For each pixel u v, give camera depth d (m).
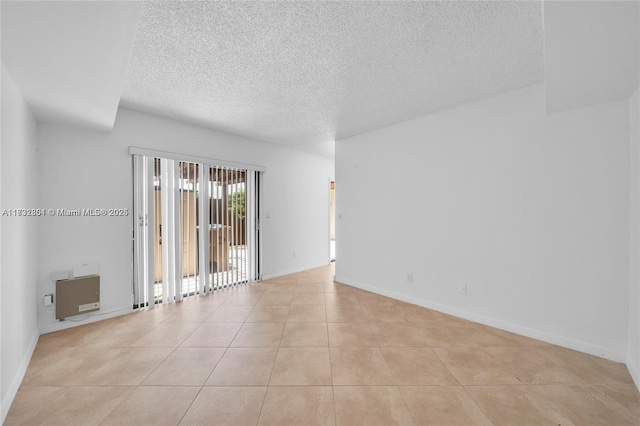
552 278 2.52
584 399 1.77
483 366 2.15
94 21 1.36
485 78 2.53
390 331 2.78
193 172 3.95
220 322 3.01
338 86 2.71
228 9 1.66
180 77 2.52
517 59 2.22
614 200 2.21
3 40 1.48
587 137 2.33
